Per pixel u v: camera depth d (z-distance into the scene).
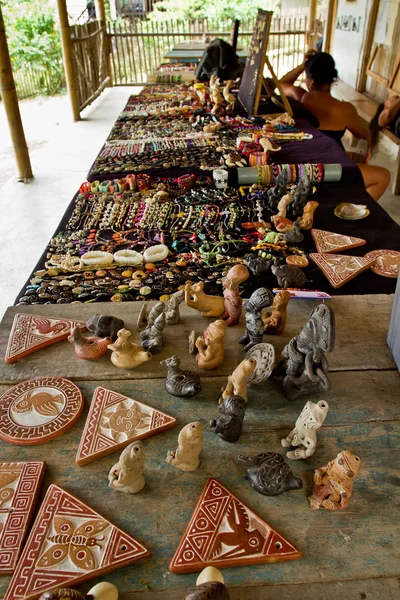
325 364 1.38
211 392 1.49
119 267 2.29
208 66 6.25
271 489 1.17
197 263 2.31
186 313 1.85
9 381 1.53
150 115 5.01
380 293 2.02
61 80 11.43
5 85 5.31
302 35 10.96
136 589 1.01
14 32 10.72
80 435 1.35
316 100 4.83
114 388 1.51
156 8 15.59
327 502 1.14
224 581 1.02
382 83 6.14
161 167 3.41
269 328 1.70
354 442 1.32
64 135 7.67
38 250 4.36
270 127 4.21
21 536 1.09
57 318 1.79
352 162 3.44
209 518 1.12
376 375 1.54
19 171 5.82
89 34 9.27
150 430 1.33
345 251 2.38
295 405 1.44
